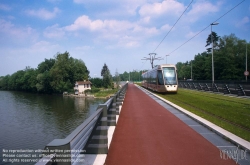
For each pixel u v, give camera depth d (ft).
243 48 208.23
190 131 26.86
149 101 64.49
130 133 26.05
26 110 138.21
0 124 96.02
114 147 20.70
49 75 290.97
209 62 218.38
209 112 43.16
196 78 266.36
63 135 78.54
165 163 16.79
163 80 91.25
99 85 337.11
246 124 31.71
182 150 19.79
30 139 71.56
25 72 365.20
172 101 63.82
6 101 190.70
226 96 80.79
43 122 101.35
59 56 299.38
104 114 18.72
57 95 274.77
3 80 413.39
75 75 310.24
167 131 26.96
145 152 19.29
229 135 23.39
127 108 49.01
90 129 15.60
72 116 118.32
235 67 205.05
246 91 75.77
